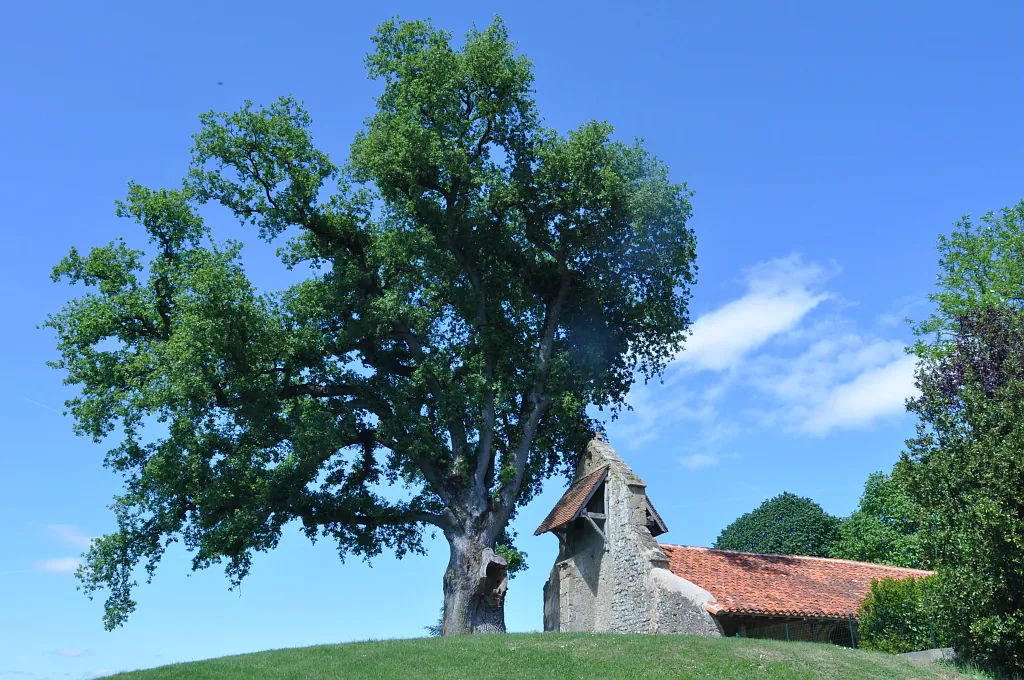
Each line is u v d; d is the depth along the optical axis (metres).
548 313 32.75
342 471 30.00
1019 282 36.03
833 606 24.48
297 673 19.86
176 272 27.95
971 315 23.39
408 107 30.28
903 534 41.62
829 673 18.88
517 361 31.70
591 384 31.42
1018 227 38.03
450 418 29.09
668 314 31.92
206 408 26.86
